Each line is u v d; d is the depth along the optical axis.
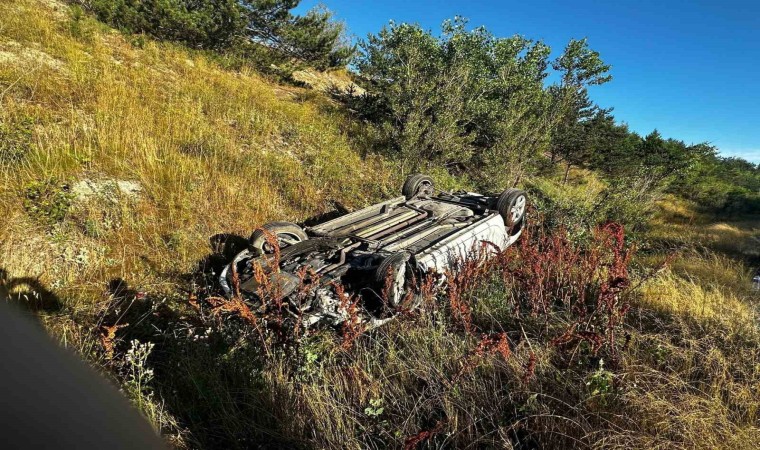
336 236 4.67
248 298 3.54
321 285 3.71
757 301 4.68
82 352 2.67
